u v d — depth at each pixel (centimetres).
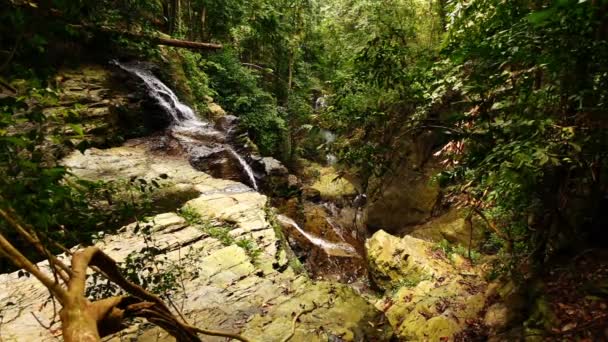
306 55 1631
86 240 193
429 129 305
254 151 1073
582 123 229
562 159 213
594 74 210
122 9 338
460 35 309
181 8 1388
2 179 138
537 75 292
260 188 1024
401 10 650
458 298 541
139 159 779
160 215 593
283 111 1541
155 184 255
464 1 337
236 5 1329
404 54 305
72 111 178
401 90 300
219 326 358
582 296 341
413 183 921
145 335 342
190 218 597
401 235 959
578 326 311
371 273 776
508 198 345
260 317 371
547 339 320
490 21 284
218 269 461
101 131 781
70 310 86
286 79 1644
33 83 155
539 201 349
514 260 455
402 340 484
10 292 414
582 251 384
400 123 308
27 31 169
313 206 1212
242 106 1395
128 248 488
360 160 309
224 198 680
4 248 84
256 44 1572
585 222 386
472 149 276
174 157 857
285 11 1446
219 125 1061
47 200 150
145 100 944
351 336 349
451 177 284
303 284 435
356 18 773
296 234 878
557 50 205
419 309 527
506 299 434
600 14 191
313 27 1498
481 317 457
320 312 382
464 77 300
